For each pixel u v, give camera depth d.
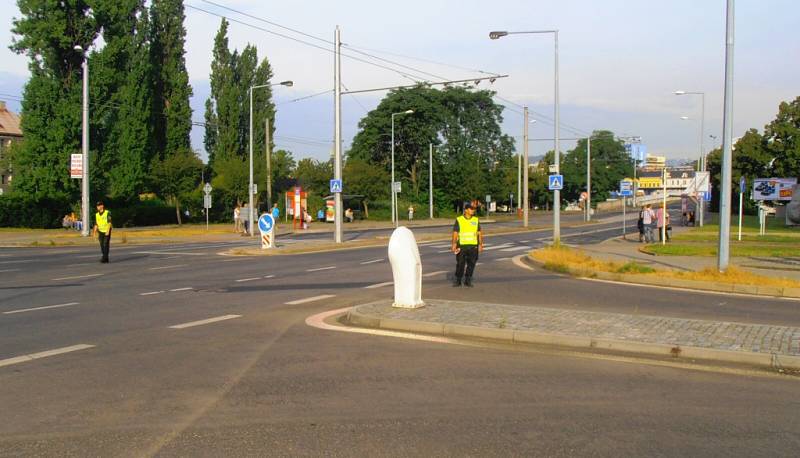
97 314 11.02
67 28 44.84
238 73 62.72
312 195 65.19
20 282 15.95
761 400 6.27
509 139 82.75
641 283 16.23
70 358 7.77
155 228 48.84
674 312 11.59
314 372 7.17
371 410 5.84
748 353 7.85
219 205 59.59
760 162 59.97
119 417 5.62
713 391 6.57
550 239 36.44
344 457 4.74
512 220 72.50
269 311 11.38
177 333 9.35
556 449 4.91
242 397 6.22
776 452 4.88
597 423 5.53
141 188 52.72
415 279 11.12
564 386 6.70
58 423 5.47
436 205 79.38
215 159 61.78
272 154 63.84
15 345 8.49
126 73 51.16
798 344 8.36
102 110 46.53
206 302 12.45
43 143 44.94
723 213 16.03
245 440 5.08
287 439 5.11
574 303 12.60
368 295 13.46
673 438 5.17
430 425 5.45
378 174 65.81
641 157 119.94
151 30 57.03
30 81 44.50
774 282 14.88
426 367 7.45
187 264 21.05
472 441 5.07
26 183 45.09
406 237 11.14
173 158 52.69
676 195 134.38
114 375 7.00
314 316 10.87
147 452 4.83
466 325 9.51
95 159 46.00
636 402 6.16
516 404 6.05
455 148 77.94
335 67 30.39
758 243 30.97
